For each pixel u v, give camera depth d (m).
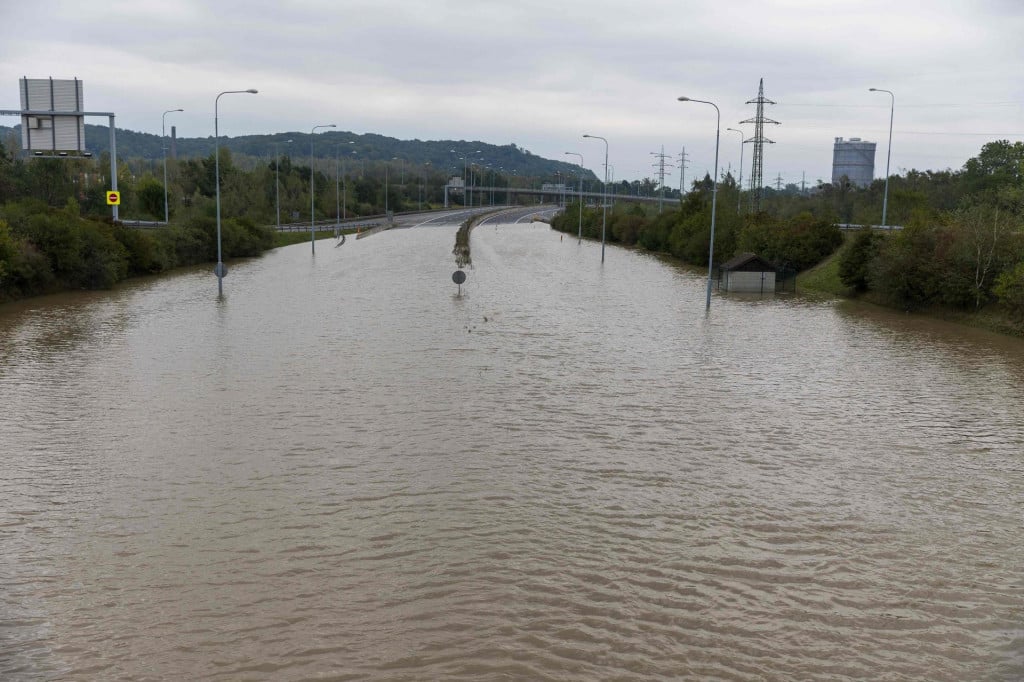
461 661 10.30
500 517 14.77
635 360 29.75
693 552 13.49
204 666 10.11
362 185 181.75
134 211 99.00
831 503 15.81
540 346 32.12
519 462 17.84
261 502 15.28
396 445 18.86
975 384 26.95
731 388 25.52
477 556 13.18
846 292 54.44
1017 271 39.22
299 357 28.81
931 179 112.19
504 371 27.09
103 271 51.53
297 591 11.95
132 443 18.69
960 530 14.64
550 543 13.72
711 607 11.74
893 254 46.84
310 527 14.17
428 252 86.25
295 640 10.70
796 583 12.51
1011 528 14.77
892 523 14.89
